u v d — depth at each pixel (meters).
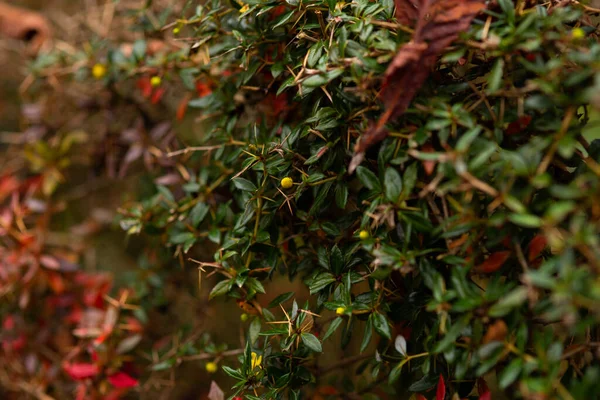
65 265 0.72
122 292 0.73
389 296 0.55
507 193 0.49
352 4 0.54
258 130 0.60
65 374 0.73
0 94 0.91
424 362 0.52
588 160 0.52
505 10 0.50
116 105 0.73
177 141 0.69
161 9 0.71
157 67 0.65
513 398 0.53
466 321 0.50
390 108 0.51
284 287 0.75
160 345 0.70
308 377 0.56
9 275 0.72
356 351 0.71
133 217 0.66
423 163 0.51
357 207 0.56
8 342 0.74
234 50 0.59
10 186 0.75
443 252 0.53
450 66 0.54
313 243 0.59
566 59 0.50
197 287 0.73
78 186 0.89
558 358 0.48
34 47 0.78
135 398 0.75
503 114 0.52
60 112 0.77
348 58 0.53
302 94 0.54
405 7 0.51
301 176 0.56
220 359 0.65
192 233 0.62
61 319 0.74
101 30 0.74
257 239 0.56
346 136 0.55
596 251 0.47
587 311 0.52
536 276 0.47
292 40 0.56
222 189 0.63
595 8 0.53
